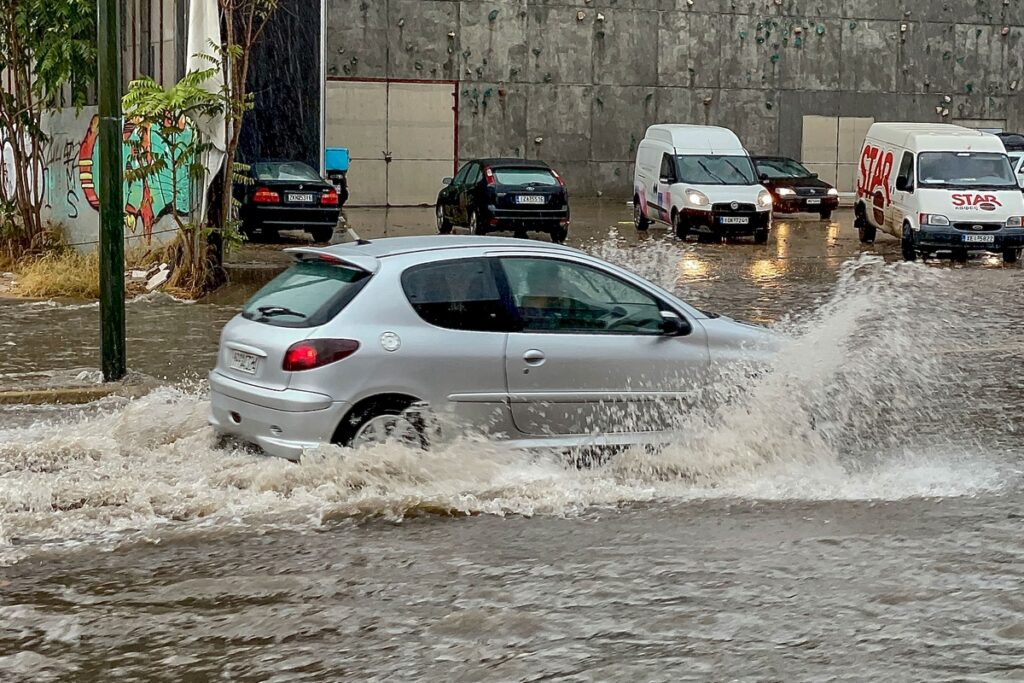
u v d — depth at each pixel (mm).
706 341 10469
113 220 13641
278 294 10203
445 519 9016
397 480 9523
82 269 21234
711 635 6855
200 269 20719
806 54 49844
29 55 24484
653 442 10289
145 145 22844
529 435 10039
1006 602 7367
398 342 9648
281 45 33469
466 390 9812
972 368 15445
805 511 9281
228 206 21391
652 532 8742
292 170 29625
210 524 8828
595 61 47844
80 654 6645
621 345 10219
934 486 10023
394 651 6656
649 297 10484
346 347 9531
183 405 11984
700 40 48812
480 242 10320
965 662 6473
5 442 11086
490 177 31406
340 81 45344
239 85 21234
